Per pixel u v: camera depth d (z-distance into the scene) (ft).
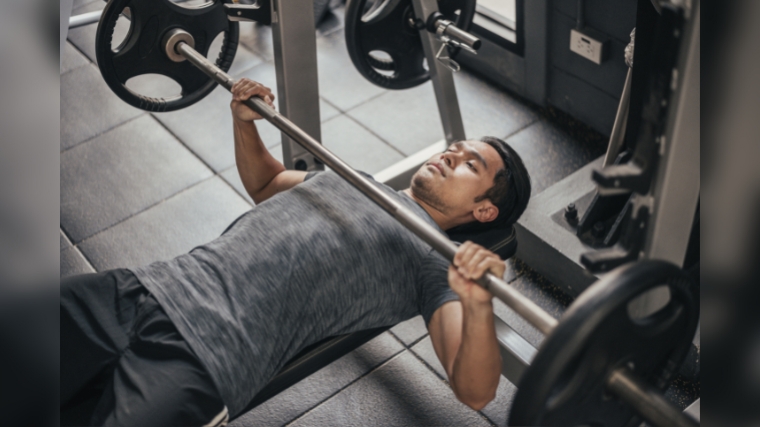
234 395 4.50
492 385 4.30
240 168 6.21
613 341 3.33
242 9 6.40
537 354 3.19
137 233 8.03
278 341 4.75
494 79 9.85
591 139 8.75
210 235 7.98
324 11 11.06
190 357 4.43
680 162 3.92
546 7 8.34
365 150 8.96
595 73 8.34
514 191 5.76
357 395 6.25
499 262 3.94
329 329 5.01
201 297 4.72
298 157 7.26
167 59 6.59
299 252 4.92
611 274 3.27
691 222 4.26
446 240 4.22
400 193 5.62
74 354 4.56
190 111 9.77
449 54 7.51
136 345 4.55
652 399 3.36
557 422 3.44
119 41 11.34
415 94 9.82
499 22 9.52
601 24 7.94
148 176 8.79
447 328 4.58
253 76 10.37
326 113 9.59
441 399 6.17
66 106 9.97
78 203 8.45
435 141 9.01
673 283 3.38
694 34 3.43
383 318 5.11
